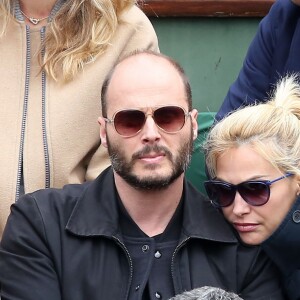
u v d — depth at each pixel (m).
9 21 10.81
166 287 8.98
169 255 9.12
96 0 10.70
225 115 10.77
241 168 9.16
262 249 9.30
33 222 9.15
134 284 8.95
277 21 11.06
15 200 10.32
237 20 14.92
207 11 14.82
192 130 9.16
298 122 9.34
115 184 9.30
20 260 9.06
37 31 10.84
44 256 9.05
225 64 15.05
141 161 8.80
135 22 11.07
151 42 11.19
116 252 9.07
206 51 15.00
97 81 10.67
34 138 10.46
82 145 10.62
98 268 8.98
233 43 14.99
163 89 8.87
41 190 9.53
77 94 10.60
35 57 10.76
